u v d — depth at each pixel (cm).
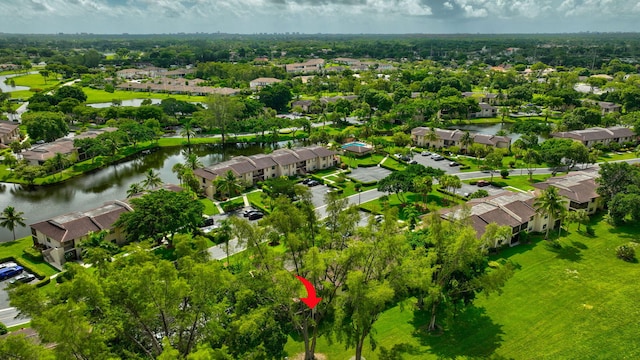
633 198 9138
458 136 16650
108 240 9144
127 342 4769
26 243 9294
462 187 12400
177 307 4666
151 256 5553
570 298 7062
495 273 5972
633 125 17288
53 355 3788
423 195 10925
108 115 19600
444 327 6469
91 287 4334
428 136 16662
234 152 17038
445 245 6162
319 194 12075
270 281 5488
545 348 5972
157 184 11569
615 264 8062
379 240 5784
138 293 4444
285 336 5556
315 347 6109
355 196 11925
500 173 13512
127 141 16238
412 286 5634
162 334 5094
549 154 13475
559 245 8825
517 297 7119
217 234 8356
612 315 6612
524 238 8919
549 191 8788
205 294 4738
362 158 15662
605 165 10231
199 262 5547
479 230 8288
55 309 4128
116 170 14800
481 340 6162
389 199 11631
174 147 17438
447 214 8656
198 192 12106
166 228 8488
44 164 13538
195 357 3847
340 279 5828
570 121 18062
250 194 12219
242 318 4994
